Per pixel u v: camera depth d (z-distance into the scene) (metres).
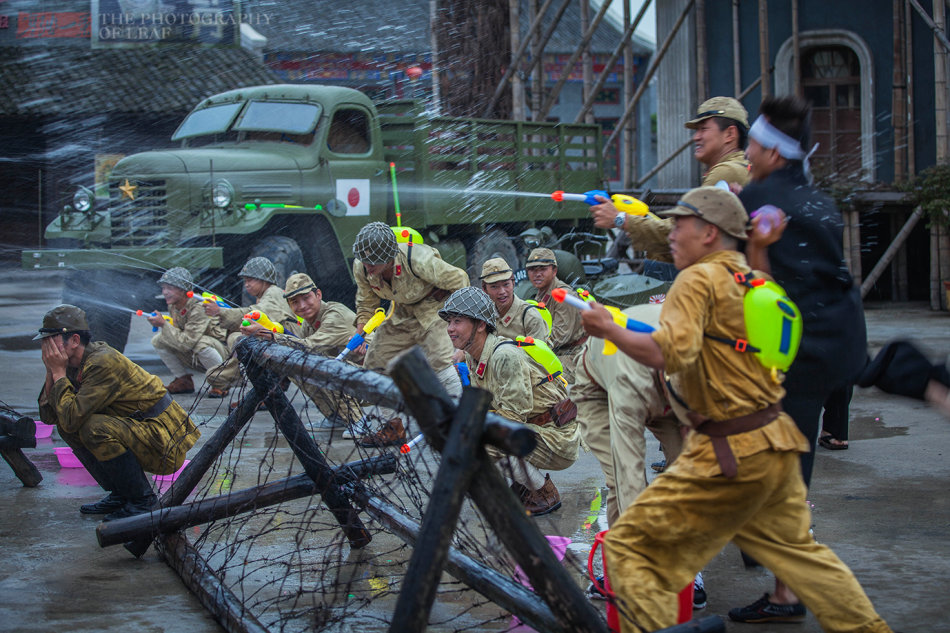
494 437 2.60
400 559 4.35
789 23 16.56
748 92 15.66
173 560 4.17
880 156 16.20
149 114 19.50
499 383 4.73
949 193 13.12
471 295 4.83
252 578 4.11
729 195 2.96
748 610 3.65
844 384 3.72
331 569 4.19
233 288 9.81
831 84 16.81
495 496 2.63
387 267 6.35
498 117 13.20
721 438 2.88
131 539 4.30
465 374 5.04
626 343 2.76
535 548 2.62
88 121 19.72
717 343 2.87
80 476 5.80
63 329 4.75
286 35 21.75
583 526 4.76
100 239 9.52
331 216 10.06
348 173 10.21
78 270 9.31
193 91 19.36
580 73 29.72
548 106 14.22
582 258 13.05
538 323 6.09
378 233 6.17
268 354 4.12
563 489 5.47
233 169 9.59
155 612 3.75
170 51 20.38
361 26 22.34
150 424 4.88
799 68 15.93
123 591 3.98
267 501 4.30
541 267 6.80
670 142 17.61
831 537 4.54
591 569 3.44
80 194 9.55
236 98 10.69
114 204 9.54
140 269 9.06
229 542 4.55
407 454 3.94
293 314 7.82
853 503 5.11
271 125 10.27
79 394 4.71
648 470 5.90
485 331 4.86
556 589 2.62
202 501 4.29
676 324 2.78
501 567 3.69
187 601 3.88
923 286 14.87
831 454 6.25
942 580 3.96
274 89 10.52
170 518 4.24
